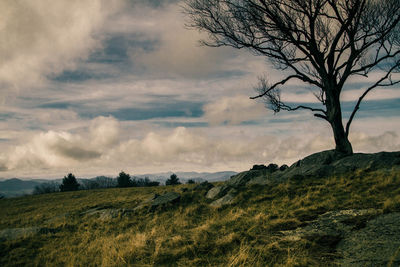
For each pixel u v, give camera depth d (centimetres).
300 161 1895
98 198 3195
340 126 1816
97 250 880
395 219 571
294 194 1266
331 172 1513
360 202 828
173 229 1027
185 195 1814
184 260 600
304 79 1973
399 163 1338
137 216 1498
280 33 1986
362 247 479
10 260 952
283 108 2075
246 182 1781
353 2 1645
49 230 1367
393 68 1664
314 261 464
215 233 802
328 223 664
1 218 2441
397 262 395
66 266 790
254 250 570
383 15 1720
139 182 7100
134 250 711
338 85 1848
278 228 716
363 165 1474
